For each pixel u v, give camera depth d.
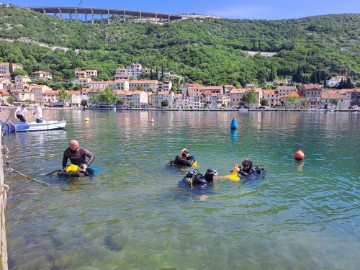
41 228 8.24
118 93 163.62
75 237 7.76
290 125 49.38
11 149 20.97
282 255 7.00
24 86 160.12
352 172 14.78
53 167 15.23
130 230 8.17
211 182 12.53
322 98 156.62
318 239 7.78
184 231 8.14
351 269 6.49
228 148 22.23
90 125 45.84
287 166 16.11
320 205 10.17
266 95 169.12
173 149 21.41
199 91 171.12
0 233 6.03
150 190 11.50
